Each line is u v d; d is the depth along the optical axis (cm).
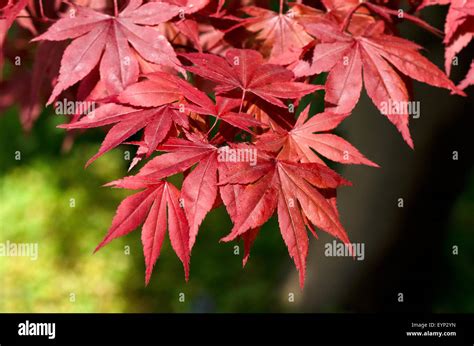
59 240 666
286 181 143
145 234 149
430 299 541
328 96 159
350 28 172
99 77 166
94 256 649
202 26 193
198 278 628
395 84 158
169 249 671
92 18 163
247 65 158
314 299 546
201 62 156
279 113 160
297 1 185
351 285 525
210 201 139
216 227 691
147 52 158
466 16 166
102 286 615
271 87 154
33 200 709
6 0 170
